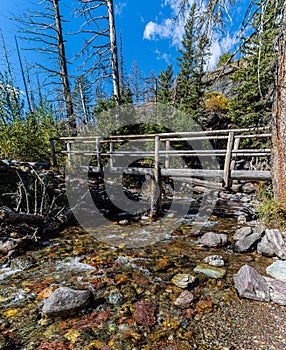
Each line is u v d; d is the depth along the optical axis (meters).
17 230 3.94
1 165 5.10
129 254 3.54
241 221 5.14
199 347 1.70
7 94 6.72
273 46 2.87
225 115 10.82
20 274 2.94
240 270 2.65
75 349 1.73
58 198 5.48
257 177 4.23
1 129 6.22
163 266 3.09
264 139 7.01
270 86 3.85
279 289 2.33
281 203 3.53
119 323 2.00
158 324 1.98
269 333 1.82
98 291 2.51
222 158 10.28
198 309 2.17
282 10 2.64
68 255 3.52
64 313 2.10
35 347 1.75
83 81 9.73
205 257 3.36
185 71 11.52
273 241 3.33
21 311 2.19
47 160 7.38
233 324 1.94
